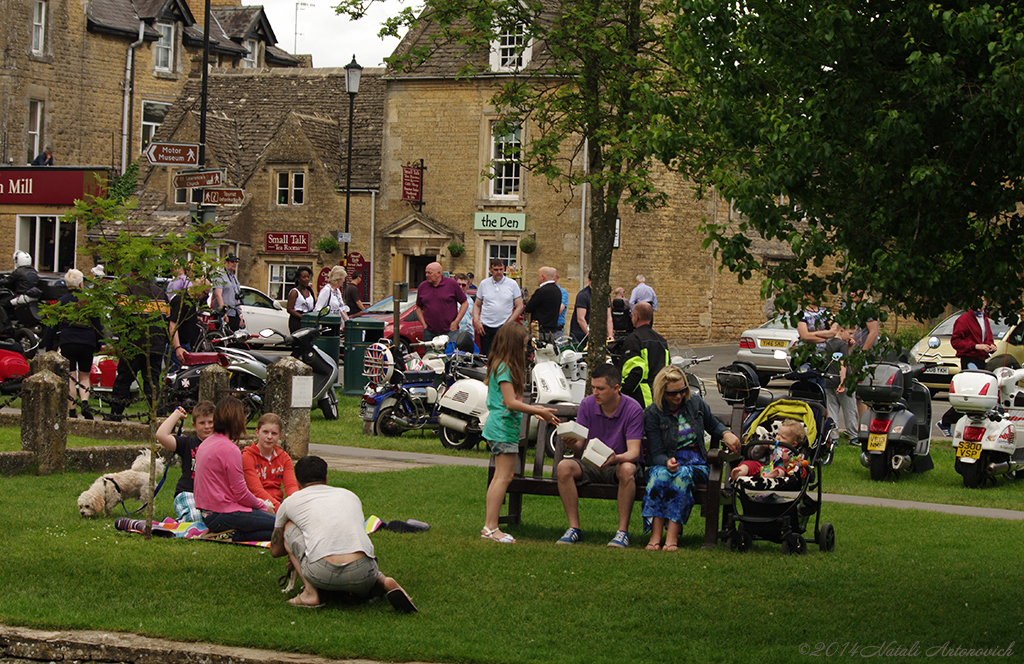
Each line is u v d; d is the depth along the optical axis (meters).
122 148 46.72
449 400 14.70
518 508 10.02
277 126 39.59
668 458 9.16
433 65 35.62
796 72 7.12
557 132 17.62
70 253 38.72
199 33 49.47
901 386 13.41
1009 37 6.16
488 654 6.28
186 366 15.20
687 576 8.09
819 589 7.86
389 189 36.66
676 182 34.25
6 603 7.13
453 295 18.50
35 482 11.38
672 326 34.50
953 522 10.70
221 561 8.20
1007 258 6.75
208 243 9.07
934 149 7.00
